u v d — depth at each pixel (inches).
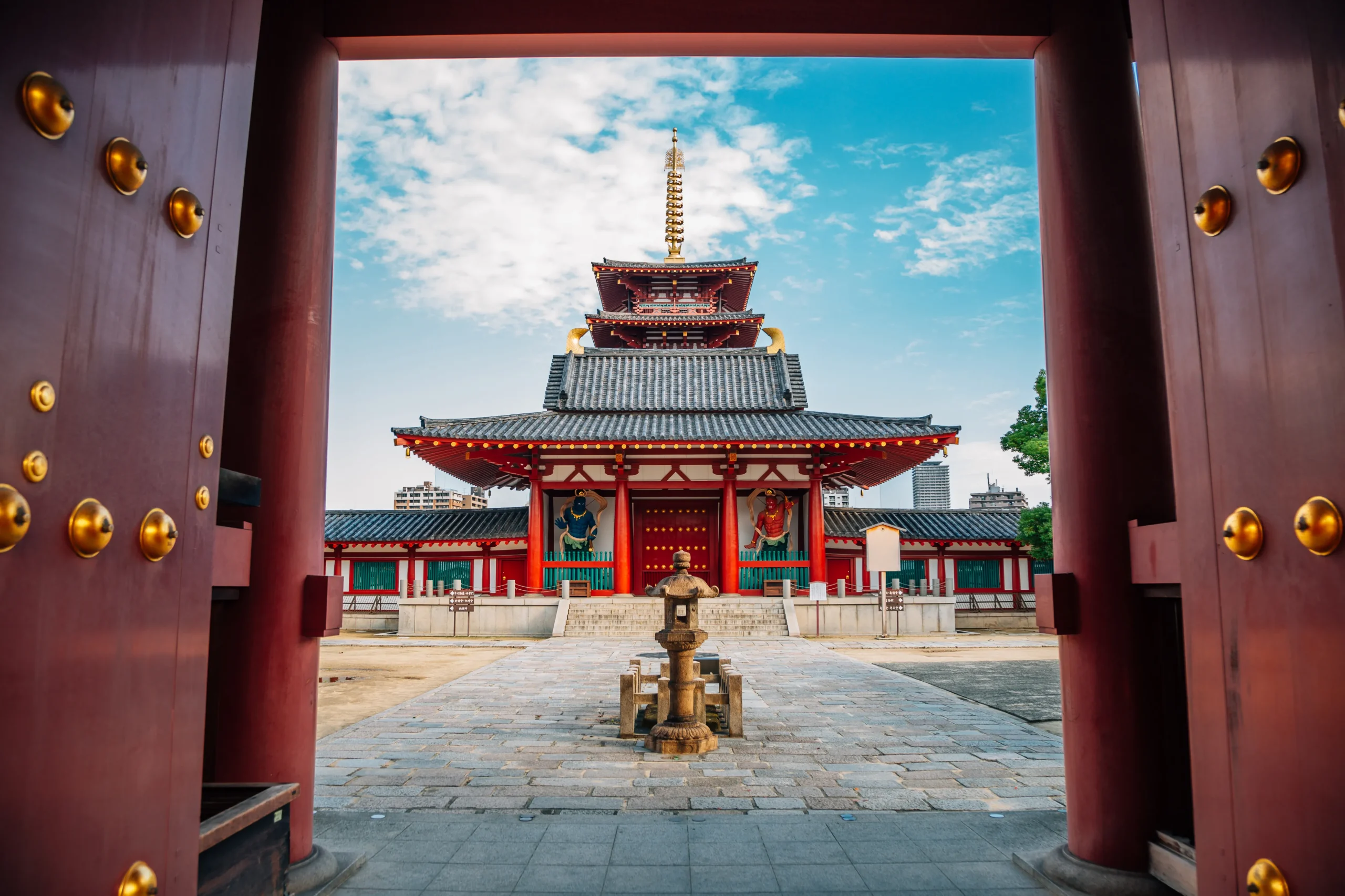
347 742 378.0
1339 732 64.6
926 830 243.8
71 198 66.9
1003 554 1333.7
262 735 186.4
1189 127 90.0
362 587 1304.1
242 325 196.7
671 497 1266.0
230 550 170.6
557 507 1235.9
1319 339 67.7
